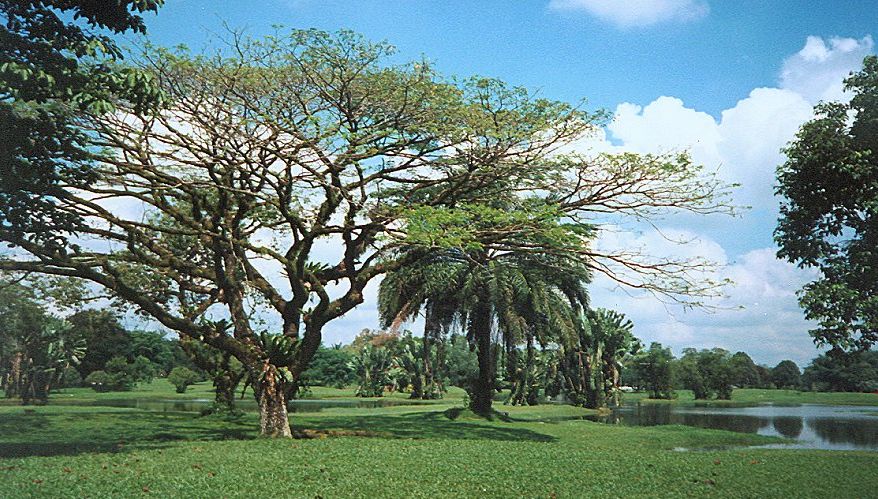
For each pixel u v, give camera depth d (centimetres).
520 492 1162
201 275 2270
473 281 3103
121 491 1102
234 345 2188
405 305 3212
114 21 1287
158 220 2798
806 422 3875
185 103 1962
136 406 4206
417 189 2380
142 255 2144
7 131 1347
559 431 2828
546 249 2312
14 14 1268
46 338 5206
